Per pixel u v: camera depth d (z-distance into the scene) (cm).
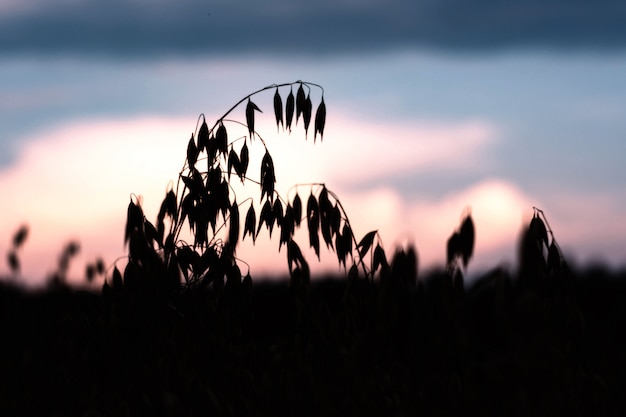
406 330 326
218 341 336
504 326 261
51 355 344
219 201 348
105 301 338
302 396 324
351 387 322
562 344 302
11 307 396
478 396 275
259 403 328
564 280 308
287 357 339
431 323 306
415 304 324
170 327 337
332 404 321
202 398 309
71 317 355
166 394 296
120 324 330
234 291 347
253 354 354
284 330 357
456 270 288
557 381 267
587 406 308
